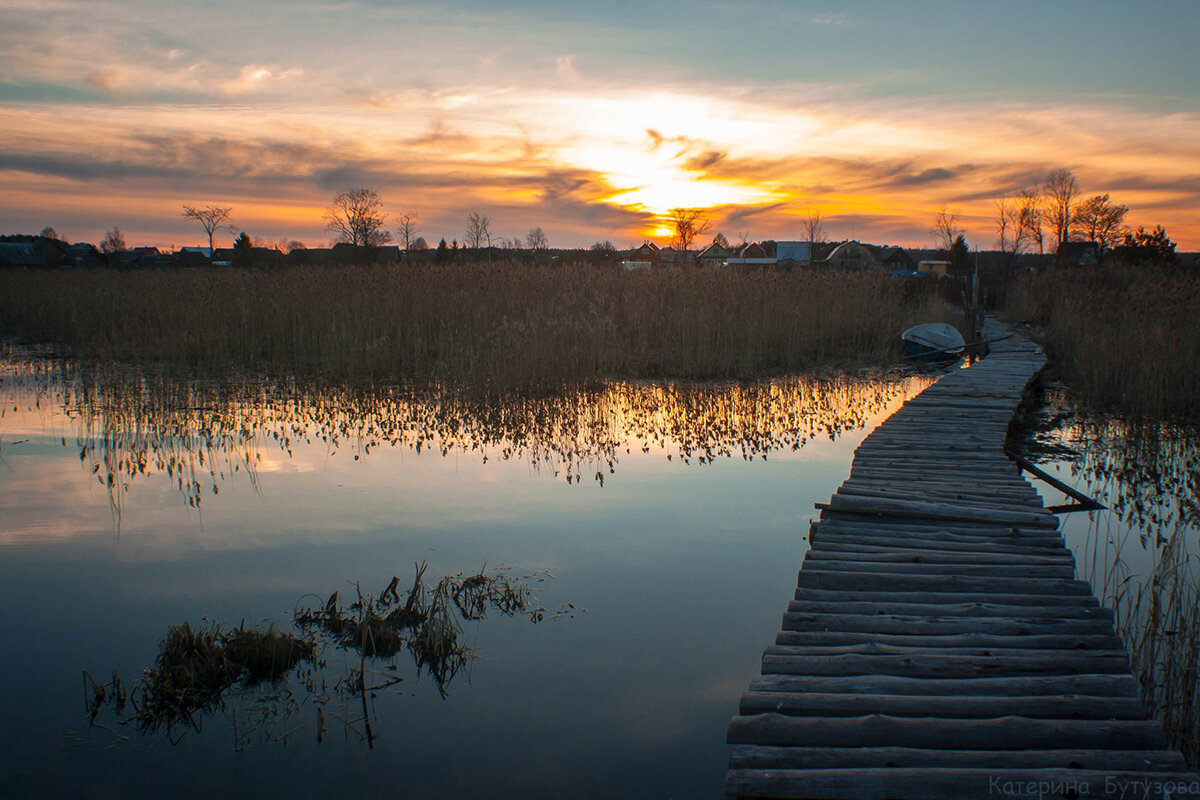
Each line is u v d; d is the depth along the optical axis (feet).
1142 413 37.55
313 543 20.27
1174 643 14.24
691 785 11.42
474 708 13.21
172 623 15.94
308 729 12.66
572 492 24.57
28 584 17.78
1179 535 21.39
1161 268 76.54
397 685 13.89
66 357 51.42
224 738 12.41
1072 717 10.95
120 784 11.24
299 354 48.60
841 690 11.75
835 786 9.59
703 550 20.04
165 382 41.96
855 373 50.93
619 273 65.98
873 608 14.55
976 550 17.54
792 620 14.07
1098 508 24.02
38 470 26.73
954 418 32.35
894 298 70.59
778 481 25.93
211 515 22.39
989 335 70.18
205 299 57.21
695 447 30.35
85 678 13.25
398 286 56.95
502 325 48.96
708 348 49.29
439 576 18.30
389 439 31.17
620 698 13.55
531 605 16.89
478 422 34.27
